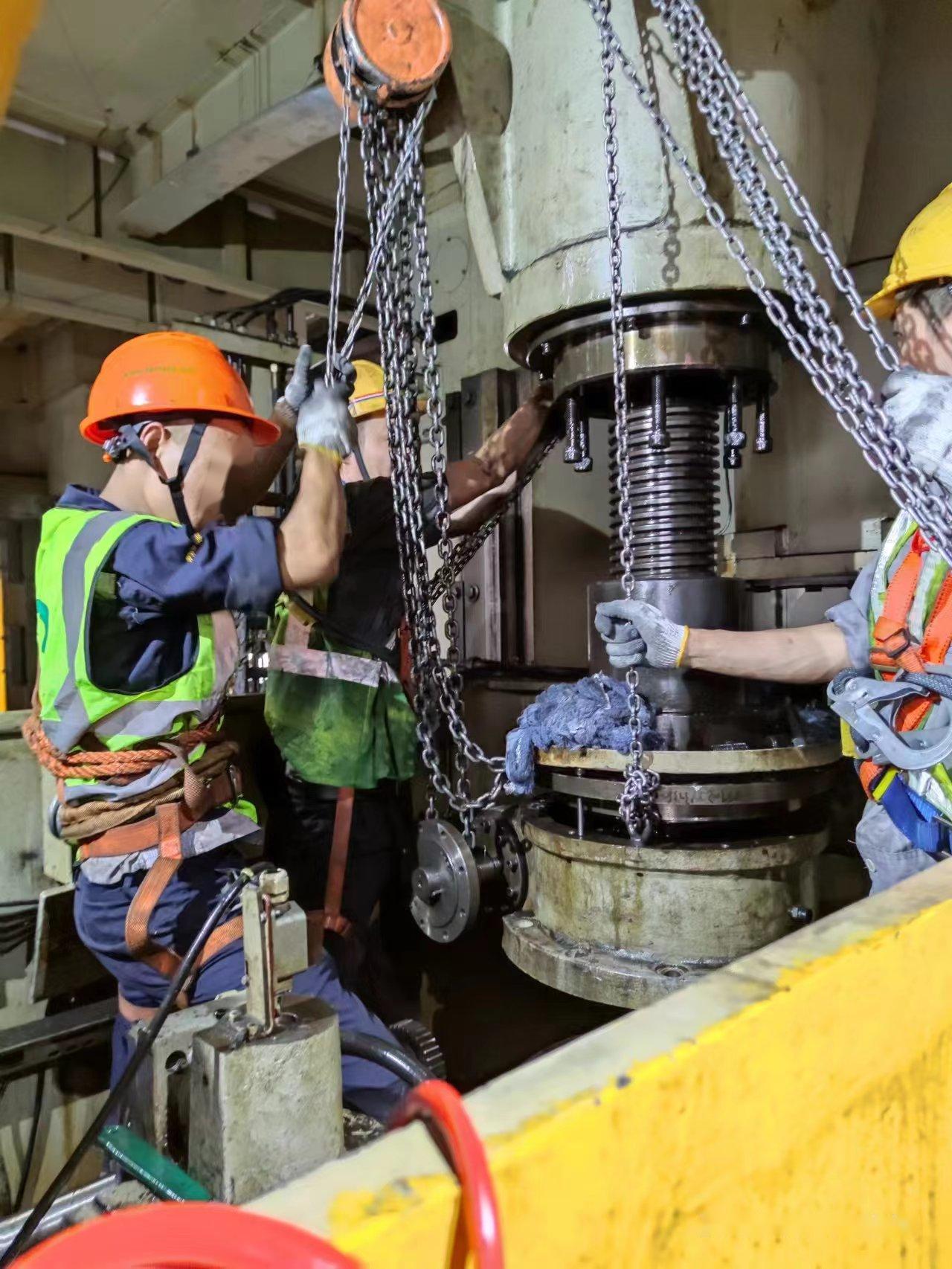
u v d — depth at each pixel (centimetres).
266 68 292
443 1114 47
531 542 266
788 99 150
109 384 143
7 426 584
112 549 127
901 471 110
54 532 137
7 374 570
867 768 129
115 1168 111
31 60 301
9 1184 185
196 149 323
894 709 124
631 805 150
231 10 275
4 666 571
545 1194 49
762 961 67
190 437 140
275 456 161
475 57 161
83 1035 174
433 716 172
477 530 219
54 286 390
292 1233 40
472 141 163
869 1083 71
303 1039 91
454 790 240
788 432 232
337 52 140
